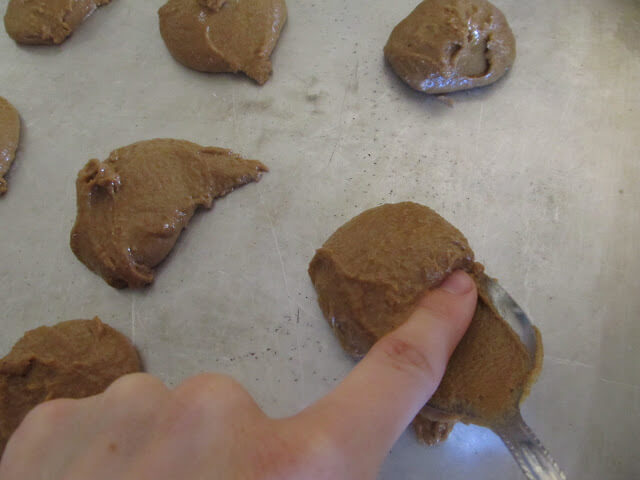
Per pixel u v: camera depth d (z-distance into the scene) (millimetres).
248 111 190
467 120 184
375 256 143
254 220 174
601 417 145
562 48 193
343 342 151
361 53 197
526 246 164
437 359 116
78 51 207
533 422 145
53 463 90
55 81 202
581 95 186
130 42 207
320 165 180
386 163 179
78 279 169
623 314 155
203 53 192
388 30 201
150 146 174
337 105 189
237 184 177
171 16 196
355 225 157
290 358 156
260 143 184
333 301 150
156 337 160
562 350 151
